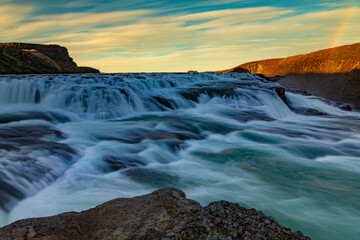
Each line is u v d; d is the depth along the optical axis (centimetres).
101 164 657
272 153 858
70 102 1381
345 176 673
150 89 1955
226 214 349
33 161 556
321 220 453
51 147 674
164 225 330
